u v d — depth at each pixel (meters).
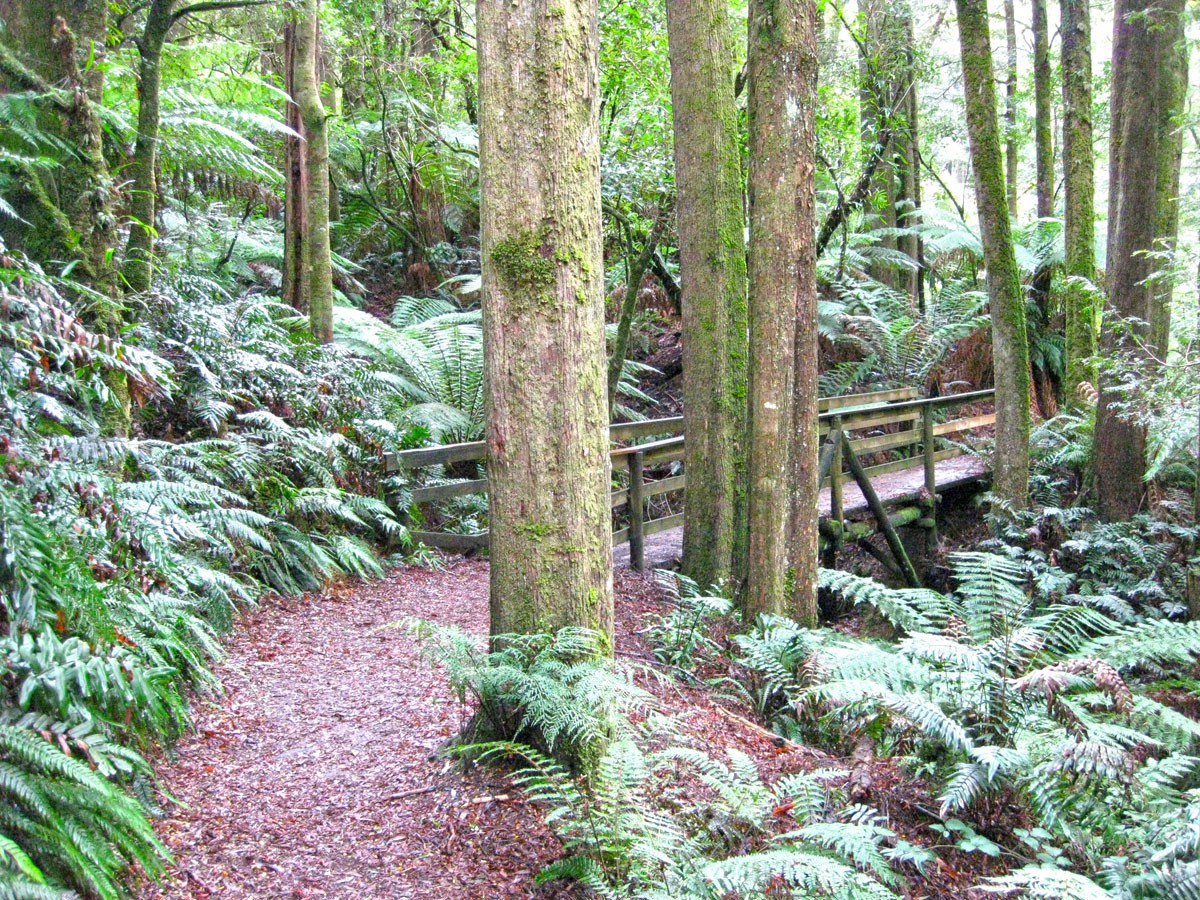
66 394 4.12
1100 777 3.58
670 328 14.12
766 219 5.48
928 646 4.04
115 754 2.66
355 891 2.77
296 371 6.66
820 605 8.78
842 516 8.59
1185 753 4.40
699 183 6.59
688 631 5.59
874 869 3.07
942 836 3.64
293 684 4.29
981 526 10.89
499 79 3.28
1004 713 3.95
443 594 6.05
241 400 6.18
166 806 3.10
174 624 3.80
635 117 11.19
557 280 3.36
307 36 8.16
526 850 2.99
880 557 9.34
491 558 3.59
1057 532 9.41
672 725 3.80
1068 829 3.51
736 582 6.58
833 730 4.71
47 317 3.18
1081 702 4.62
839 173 13.02
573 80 3.30
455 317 11.07
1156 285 10.61
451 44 13.87
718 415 6.66
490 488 3.54
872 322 13.62
